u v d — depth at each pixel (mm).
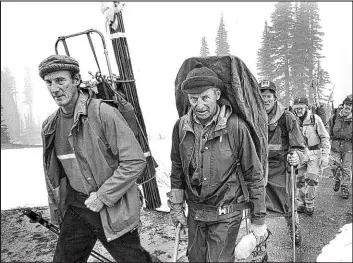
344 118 4742
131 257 2098
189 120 2170
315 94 6039
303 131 4008
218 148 2086
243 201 2217
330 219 3795
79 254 2227
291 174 3008
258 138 2209
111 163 2057
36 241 3287
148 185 3465
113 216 2020
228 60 2176
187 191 2385
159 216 3822
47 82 1962
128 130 2031
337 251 2652
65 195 2324
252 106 2270
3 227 3607
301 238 3303
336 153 4848
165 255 2914
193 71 2027
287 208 3186
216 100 2098
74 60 2006
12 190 4871
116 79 2832
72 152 2100
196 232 2289
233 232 2160
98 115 1979
